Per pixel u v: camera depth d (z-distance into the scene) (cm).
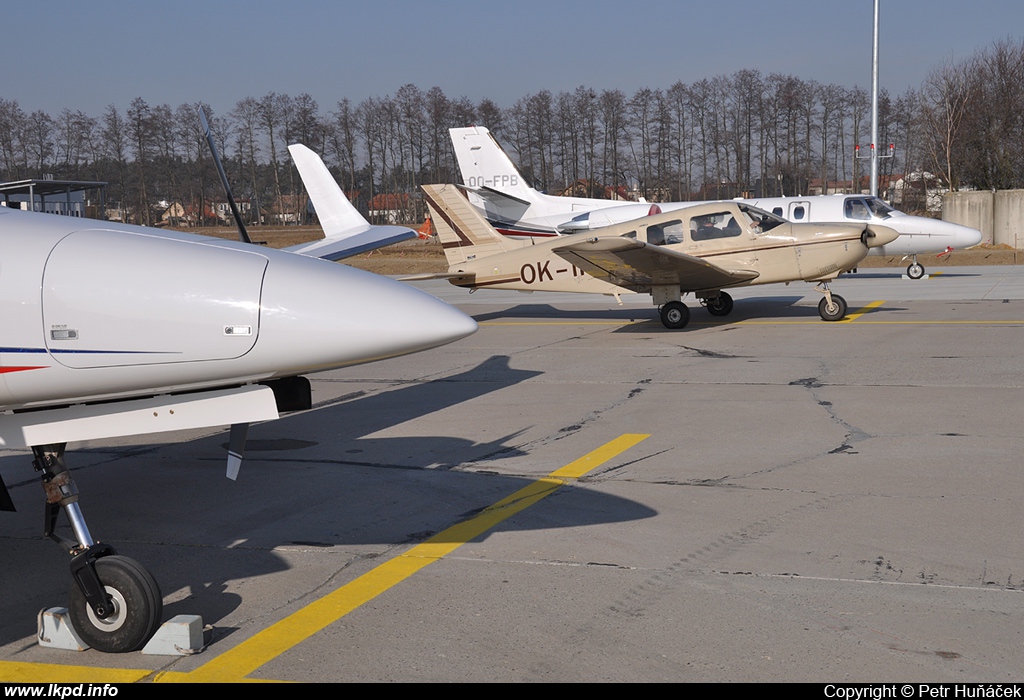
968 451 733
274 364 409
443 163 9106
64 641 416
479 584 484
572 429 879
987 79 5656
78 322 402
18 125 7594
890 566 488
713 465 720
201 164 8325
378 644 413
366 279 434
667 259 1527
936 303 1861
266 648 412
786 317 1733
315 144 8894
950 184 5750
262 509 648
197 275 412
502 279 1839
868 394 987
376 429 920
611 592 466
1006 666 374
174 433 928
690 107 8819
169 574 518
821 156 8800
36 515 654
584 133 8738
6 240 413
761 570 489
